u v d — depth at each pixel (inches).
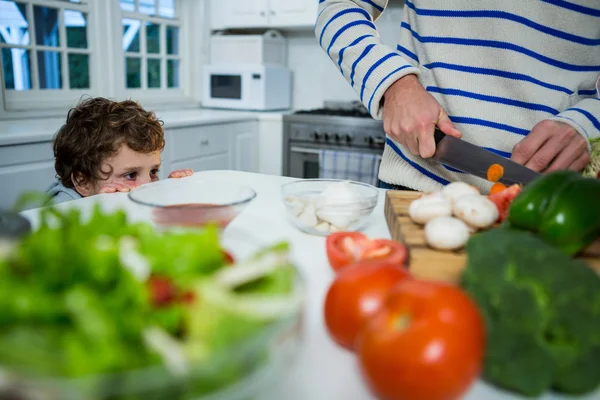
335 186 28.0
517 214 19.0
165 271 12.7
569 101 37.3
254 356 10.9
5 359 9.3
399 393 12.2
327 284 21.2
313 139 99.7
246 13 112.3
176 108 114.9
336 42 38.8
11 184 61.2
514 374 13.4
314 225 27.2
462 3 36.8
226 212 23.7
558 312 13.2
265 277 12.4
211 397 10.4
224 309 10.6
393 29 108.8
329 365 15.6
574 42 36.2
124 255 12.2
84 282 11.2
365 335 13.4
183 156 88.3
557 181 19.3
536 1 35.1
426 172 40.2
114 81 97.3
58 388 9.0
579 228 18.2
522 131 37.7
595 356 13.0
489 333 13.7
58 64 88.5
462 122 38.8
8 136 59.4
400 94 33.6
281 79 115.0
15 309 9.6
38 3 82.0
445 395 12.1
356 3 42.0
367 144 93.7
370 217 31.6
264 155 108.8
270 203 34.4
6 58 80.0
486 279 14.4
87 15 91.0
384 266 16.3
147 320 10.8
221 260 13.9
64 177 50.6
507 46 36.1
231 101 112.1
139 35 105.5
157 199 26.6
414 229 24.0
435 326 12.2
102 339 9.5
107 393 9.2
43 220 13.2
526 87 36.7
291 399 13.9
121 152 47.7
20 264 11.2
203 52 118.9
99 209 15.0
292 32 121.2
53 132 65.0
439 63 38.7
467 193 24.2
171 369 9.6
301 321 12.5
